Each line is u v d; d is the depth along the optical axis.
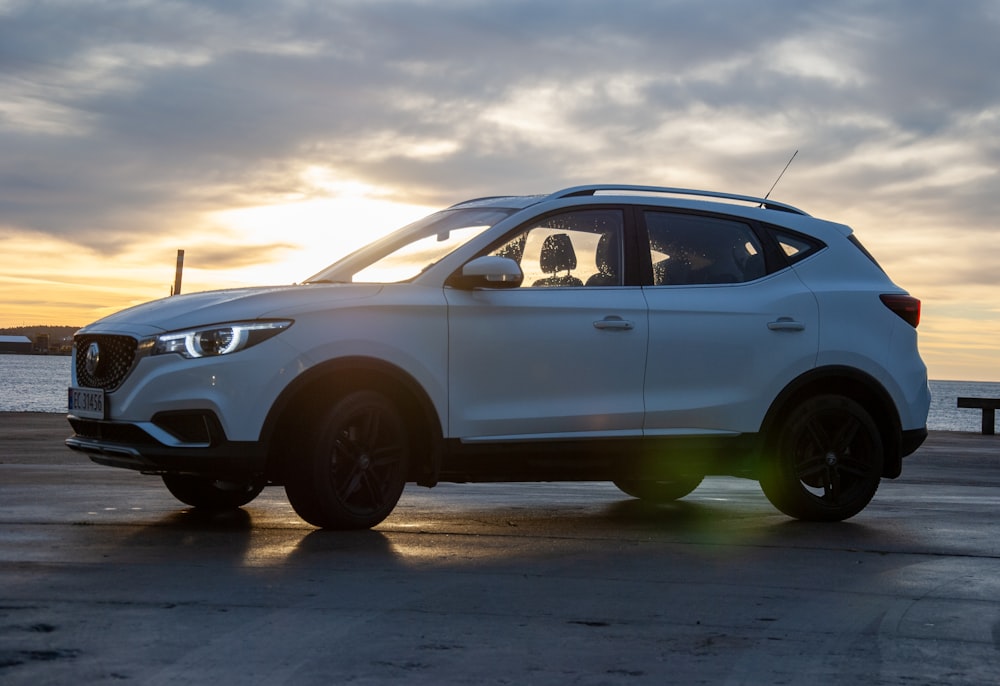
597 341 5.93
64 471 8.57
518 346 5.77
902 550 5.45
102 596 3.94
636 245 6.21
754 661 3.34
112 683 2.95
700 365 6.17
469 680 3.05
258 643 3.37
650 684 3.07
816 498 6.52
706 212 6.49
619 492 8.27
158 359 5.22
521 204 6.13
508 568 4.71
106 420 5.36
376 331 5.46
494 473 5.77
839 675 3.21
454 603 4.00
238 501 6.40
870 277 6.82
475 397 5.69
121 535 5.30
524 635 3.57
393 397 5.64
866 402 6.76
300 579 4.34
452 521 6.16
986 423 19.61
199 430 5.22
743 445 6.27
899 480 10.01
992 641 3.64
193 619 3.64
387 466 5.61
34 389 104.56
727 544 5.54
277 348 5.27
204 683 2.97
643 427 6.03
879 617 3.96
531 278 5.92
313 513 5.46
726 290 6.37
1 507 6.25
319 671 3.10
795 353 6.42
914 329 6.87
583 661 3.28
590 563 4.89
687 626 3.76
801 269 6.63
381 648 3.36
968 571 4.89
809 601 4.20
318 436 5.38
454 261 5.79
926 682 3.16
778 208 6.89
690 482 7.59
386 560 4.79
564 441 5.84
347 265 6.15
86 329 5.67
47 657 3.17
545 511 6.82
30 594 3.94
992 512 7.16
